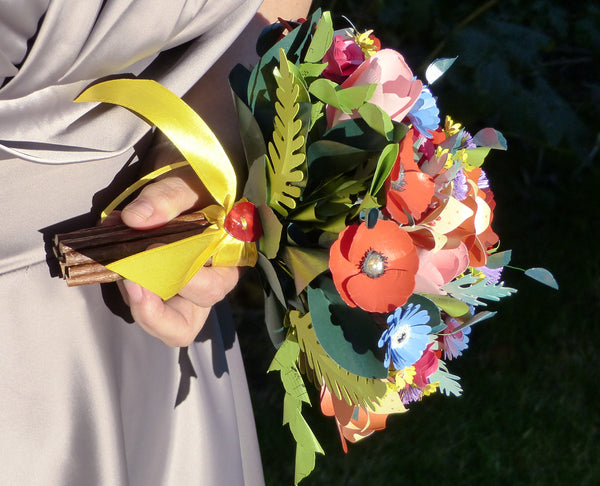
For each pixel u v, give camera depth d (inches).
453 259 34.1
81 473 34.9
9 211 32.2
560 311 101.6
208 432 41.2
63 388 34.2
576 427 89.0
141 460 39.1
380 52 34.1
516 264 106.8
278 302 35.7
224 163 32.9
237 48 39.0
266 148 33.9
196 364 41.3
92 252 31.4
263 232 33.1
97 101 32.3
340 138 32.4
